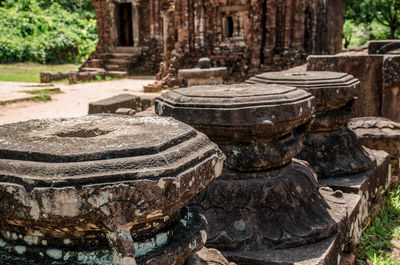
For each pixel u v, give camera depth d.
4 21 24.69
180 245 1.61
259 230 2.66
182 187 1.47
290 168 3.11
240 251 2.59
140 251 1.52
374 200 4.24
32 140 1.62
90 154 1.41
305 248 2.60
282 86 3.24
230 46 16.00
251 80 4.22
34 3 28.56
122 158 1.43
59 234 1.47
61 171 1.35
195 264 1.88
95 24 28.98
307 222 2.74
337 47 22.02
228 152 2.87
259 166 2.84
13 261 1.49
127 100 9.23
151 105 10.12
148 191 1.38
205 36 16.58
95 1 22.67
